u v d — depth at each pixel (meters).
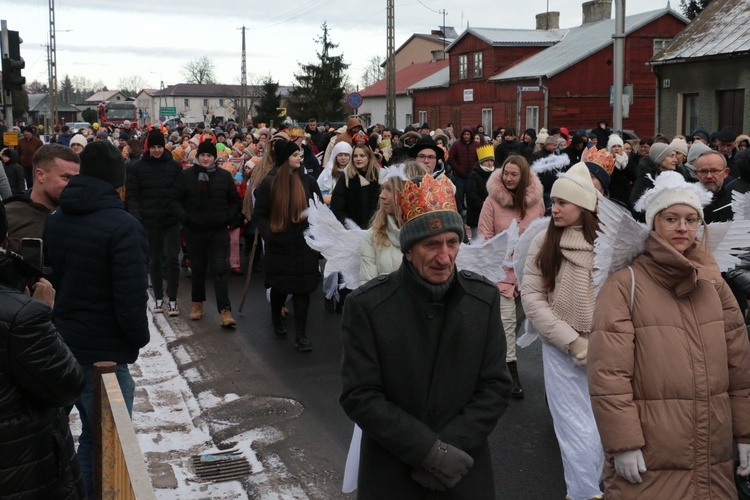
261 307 9.81
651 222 3.41
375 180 8.39
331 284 8.00
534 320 4.70
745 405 3.39
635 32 40.62
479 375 2.99
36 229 4.56
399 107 60.81
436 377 2.92
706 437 3.27
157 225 9.39
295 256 7.81
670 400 3.27
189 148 15.73
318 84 66.06
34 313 2.90
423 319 2.92
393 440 2.83
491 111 45.97
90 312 4.34
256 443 5.63
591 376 3.35
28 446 2.95
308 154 12.54
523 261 5.14
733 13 25.41
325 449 5.54
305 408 6.33
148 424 5.95
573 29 48.06
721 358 3.32
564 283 4.66
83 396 4.39
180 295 10.52
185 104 128.88
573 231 4.71
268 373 7.21
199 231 8.78
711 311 3.35
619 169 12.45
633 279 3.38
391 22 38.31
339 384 6.90
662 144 8.89
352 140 13.54
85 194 4.31
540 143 18.30
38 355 2.90
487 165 11.00
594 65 40.72
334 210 8.39
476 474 2.98
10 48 16.36
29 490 2.96
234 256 11.81
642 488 3.29
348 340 2.96
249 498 4.79
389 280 3.00
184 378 7.08
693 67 24.70
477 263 4.64
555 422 4.65
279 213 7.69
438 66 61.28
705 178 6.63
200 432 5.84
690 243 3.44
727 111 24.08
